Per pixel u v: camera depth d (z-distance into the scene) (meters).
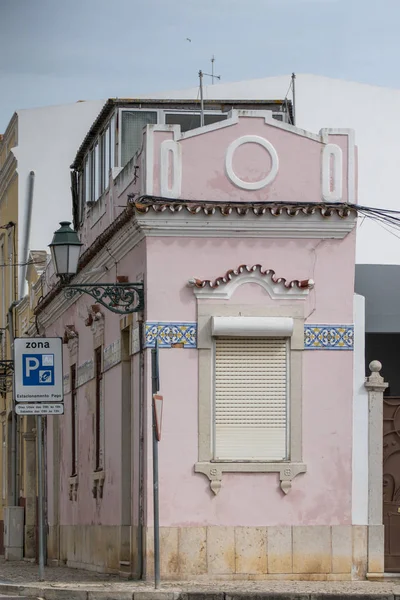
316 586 24.30
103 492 30.80
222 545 25.33
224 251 25.80
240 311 25.70
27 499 44.31
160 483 25.33
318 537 25.58
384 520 26.12
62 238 25.52
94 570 31.75
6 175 52.66
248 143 26.00
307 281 25.69
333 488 25.70
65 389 38.22
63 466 38.12
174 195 25.77
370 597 22.80
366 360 33.84
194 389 25.53
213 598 22.83
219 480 25.39
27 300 46.44
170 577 25.19
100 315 31.27
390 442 26.33
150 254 25.62
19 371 26.03
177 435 25.45
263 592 22.94
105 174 33.69
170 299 25.62
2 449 52.34
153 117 32.81
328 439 25.80
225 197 25.88
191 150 25.86
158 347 25.47
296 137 26.11
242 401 25.66
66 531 36.94
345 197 26.17
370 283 30.83
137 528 26.30
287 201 25.95
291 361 25.77
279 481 25.53
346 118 42.03
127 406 28.41
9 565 39.00
